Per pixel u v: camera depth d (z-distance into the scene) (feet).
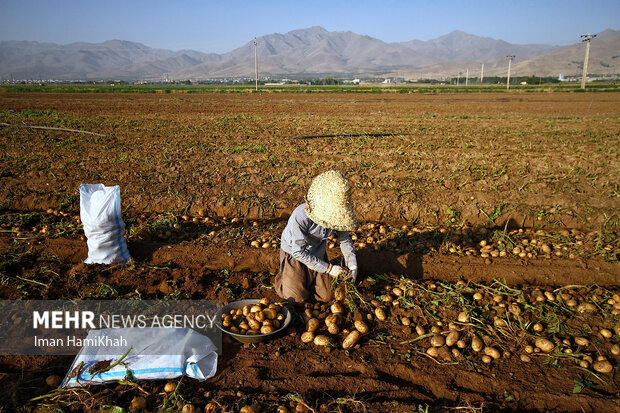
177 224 19.24
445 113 73.46
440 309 13.46
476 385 10.50
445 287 14.44
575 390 10.25
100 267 15.47
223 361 11.30
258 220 21.62
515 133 48.08
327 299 13.65
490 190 25.63
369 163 32.17
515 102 101.24
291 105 90.99
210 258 16.72
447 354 11.44
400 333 12.49
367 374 10.73
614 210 20.86
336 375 10.59
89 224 15.38
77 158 32.78
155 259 16.76
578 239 18.29
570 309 13.46
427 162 32.48
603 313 13.16
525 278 15.62
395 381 10.68
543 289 14.70
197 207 22.33
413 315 13.23
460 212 21.76
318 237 13.06
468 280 15.71
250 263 16.51
